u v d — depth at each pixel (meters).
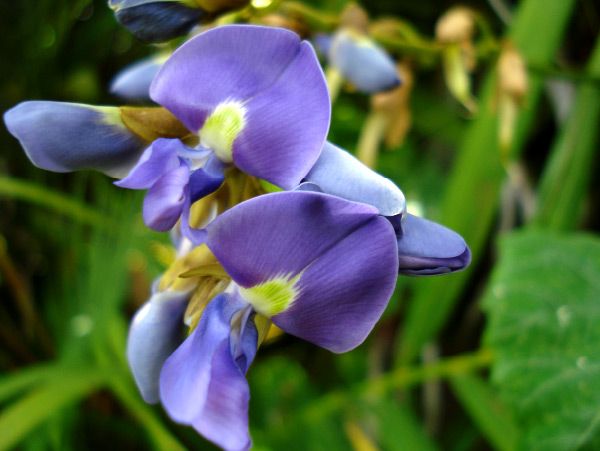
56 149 0.10
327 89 0.09
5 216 0.26
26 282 0.25
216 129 0.10
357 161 0.10
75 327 0.20
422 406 0.22
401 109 0.17
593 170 0.20
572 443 0.15
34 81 0.26
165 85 0.10
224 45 0.10
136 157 0.10
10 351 0.24
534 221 0.19
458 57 0.17
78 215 0.21
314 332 0.10
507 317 0.17
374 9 0.25
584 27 0.23
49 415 0.18
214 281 0.10
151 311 0.10
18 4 0.25
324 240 0.09
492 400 0.18
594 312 0.16
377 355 0.23
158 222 0.09
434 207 0.23
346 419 0.19
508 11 0.23
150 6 0.11
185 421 0.08
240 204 0.09
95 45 0.26
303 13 0.15
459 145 0.23
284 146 0.10
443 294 0.19
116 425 0.21
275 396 0.22
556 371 0.16
